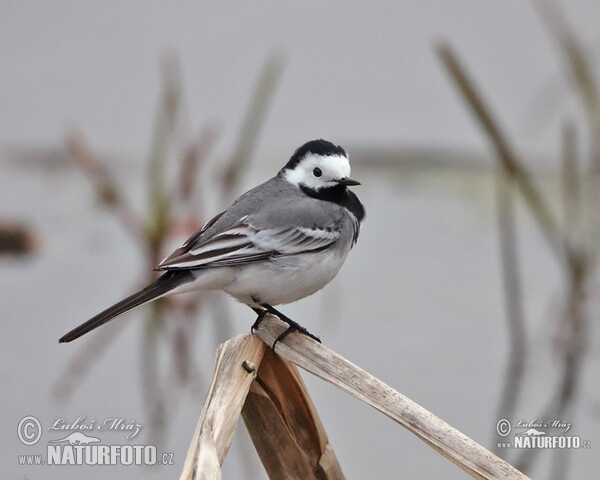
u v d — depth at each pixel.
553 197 15.27
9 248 14.55
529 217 15.23
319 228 9.14
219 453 6.50
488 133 13.90
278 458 7.27
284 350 7.16
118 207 15.47
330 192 9.59
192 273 8.70
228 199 15.62
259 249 8.86
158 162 14.59
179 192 14.73
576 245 13.94
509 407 11.52
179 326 13.40
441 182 16.53
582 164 15.05
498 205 15.85
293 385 7.28
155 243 14.38
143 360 12.47
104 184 15.98
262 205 9.19
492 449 10.93
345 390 6.86
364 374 6.86
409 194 16.33
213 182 16.03
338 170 9.48
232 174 15.80
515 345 12.70
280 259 8.91
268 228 8.95
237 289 8.93
